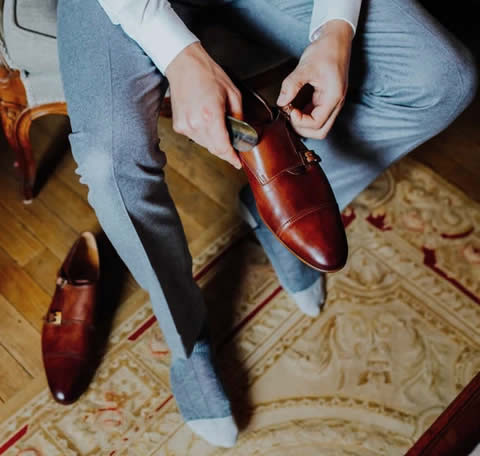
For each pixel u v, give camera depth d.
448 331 1.19
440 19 1.60
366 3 0.92
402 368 1.14
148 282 0.88
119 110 0.78
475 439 0.79
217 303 1.21
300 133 0.85
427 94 0.93
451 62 0.91
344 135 1.00
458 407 0.83
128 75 0.80
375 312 1.21
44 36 0.98
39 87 1.07
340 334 1.18
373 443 1.07
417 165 1.42
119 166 0.78
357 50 0.96
